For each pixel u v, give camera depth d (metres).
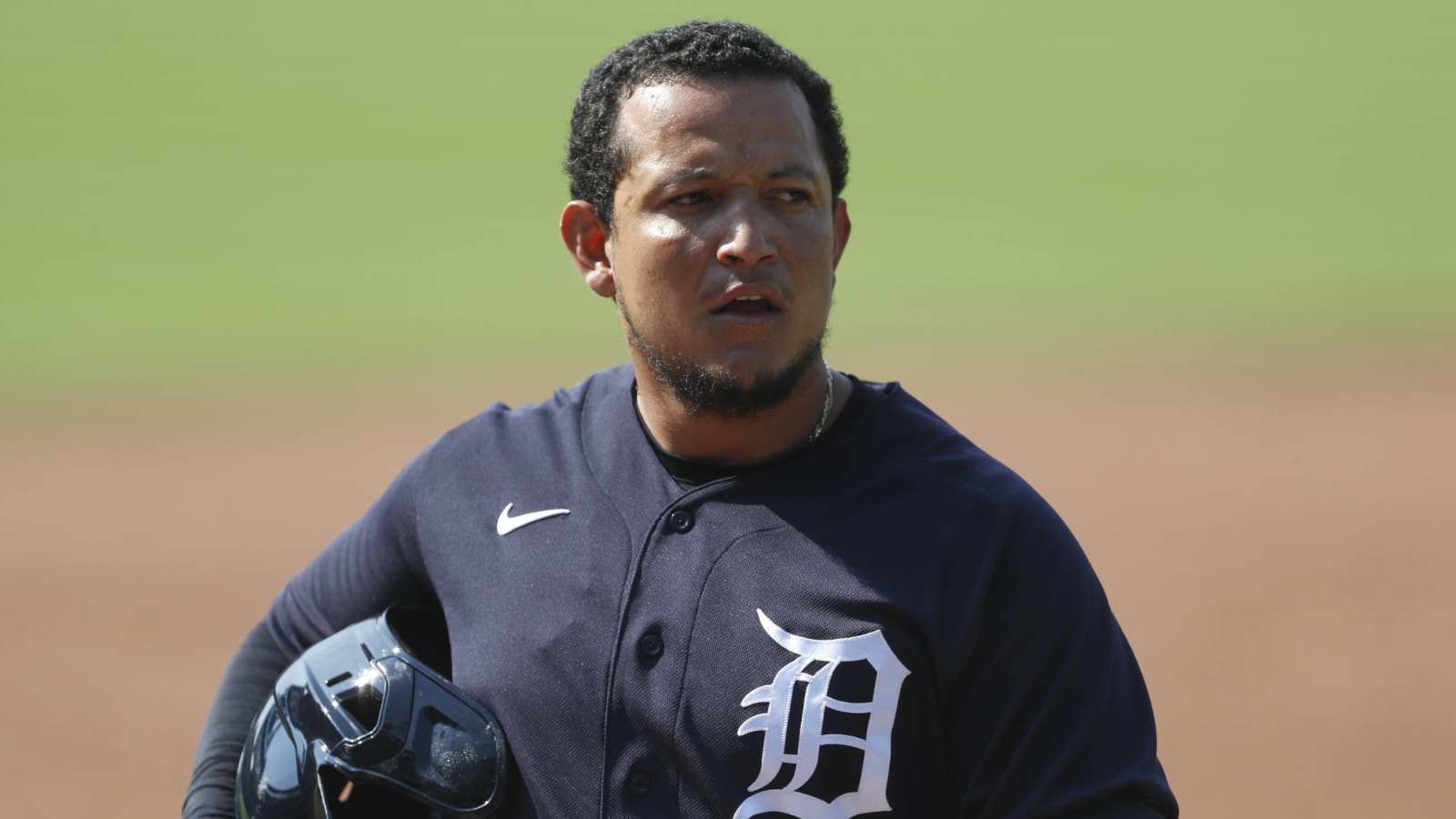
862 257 89.75
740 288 7.97
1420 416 51.69
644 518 8.39
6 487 46.16
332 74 161.75
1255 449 47.53
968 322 70.19
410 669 8.64
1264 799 24.31
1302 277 82.19
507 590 8.59
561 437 9.10
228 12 193.50
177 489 45.66
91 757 27.47
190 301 77.81
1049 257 89.44
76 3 194.38
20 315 74.06
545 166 122.31
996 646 7.69
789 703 7.58
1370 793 24.39
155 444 51.19
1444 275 81.75
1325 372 58.97
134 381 60.69
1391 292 76.81
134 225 99.81
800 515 8.05
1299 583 34.56
